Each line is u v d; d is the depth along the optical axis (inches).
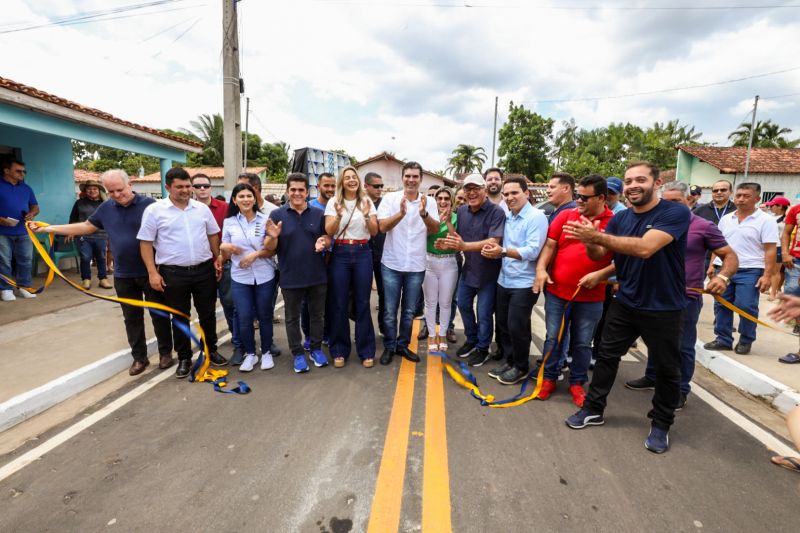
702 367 170.2
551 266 134.9
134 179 973.2
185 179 140.6
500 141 1355.8
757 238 160.1
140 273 146.2
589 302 127.1
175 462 97.5
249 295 153.5
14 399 118.3
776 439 112.0
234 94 301.3
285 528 78.0
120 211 142.5
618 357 111.7
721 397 140.6
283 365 160.2
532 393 135.6
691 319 126.7
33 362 147.9
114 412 122.1
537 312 250.4
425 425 115.0
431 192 194.9
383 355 161.6
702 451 105.0
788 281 189.6
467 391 137.4
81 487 88.9
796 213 185.5
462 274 164.2
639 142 1517.0
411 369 155.8
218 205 181.0
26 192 243.0
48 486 89.2
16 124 249.4
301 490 88.1
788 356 156.6
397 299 159.8
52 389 126.6
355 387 139.7
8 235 232.2
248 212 149.7
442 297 165.8
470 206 157.5
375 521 79.7
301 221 146.8
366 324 157.1
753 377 143.9
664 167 1476.4
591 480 92.4
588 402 115.6
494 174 185.8
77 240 315.9
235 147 304.8
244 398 131.1
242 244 149.3
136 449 102.9
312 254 148.6
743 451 105.4
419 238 154.3
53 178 341.4
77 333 181.3
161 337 154.9
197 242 146.2
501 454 101.8
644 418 122.0
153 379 146.7
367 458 99.4
